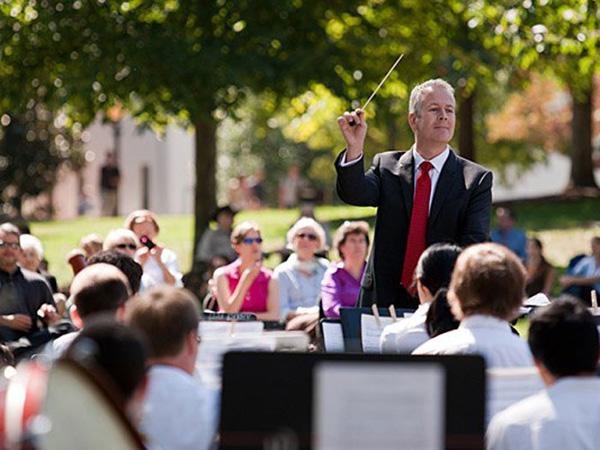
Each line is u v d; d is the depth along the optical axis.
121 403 7.45
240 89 40.25
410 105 16.05
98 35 39.34
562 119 92.50
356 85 41.59
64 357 6.73
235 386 8.23
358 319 14.38
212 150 44.22
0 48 40.44
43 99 42.00
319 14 42.28
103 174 86.56
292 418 8.21
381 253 15.95
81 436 6.61
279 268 23.31
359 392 6.65
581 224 52.53
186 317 9.90
